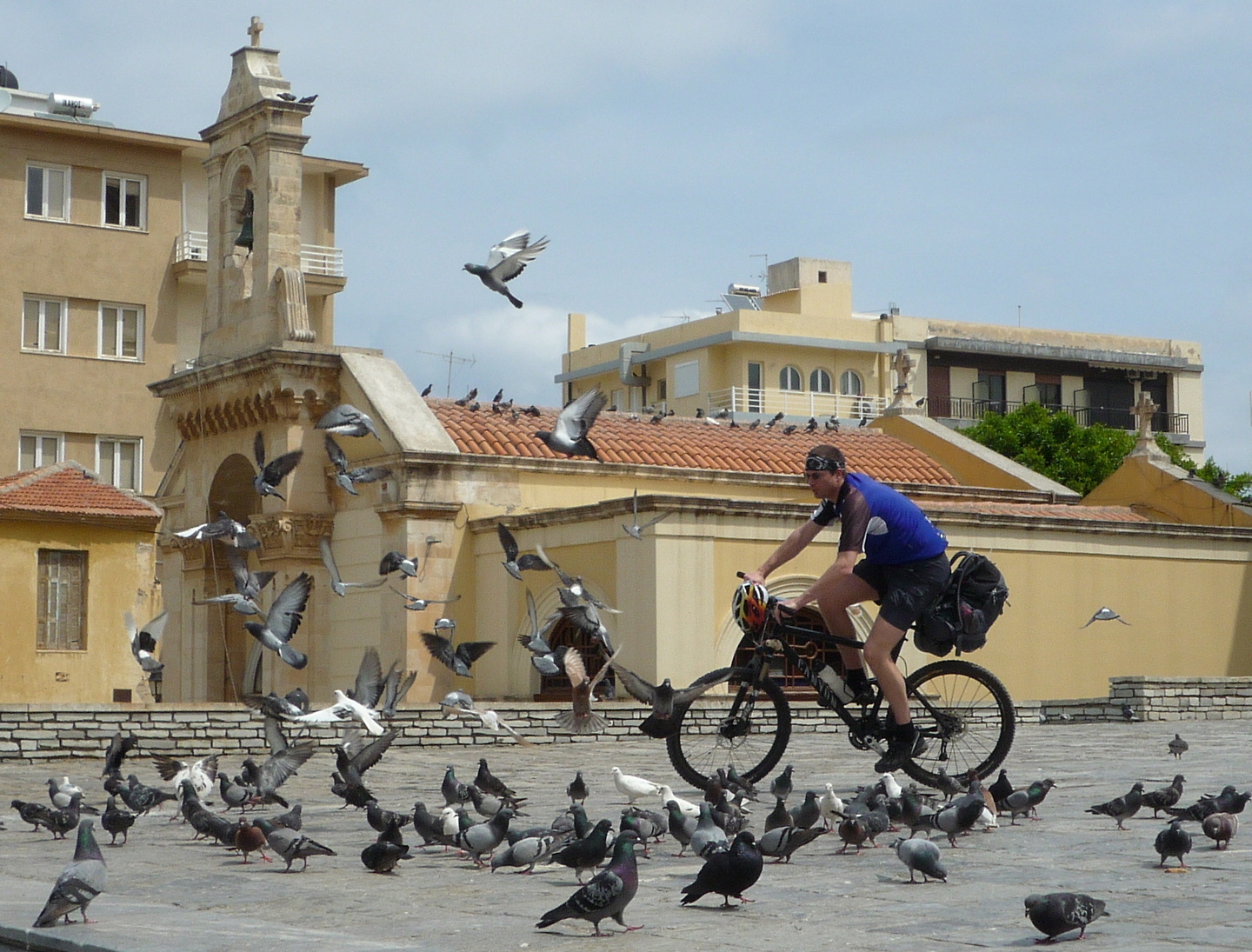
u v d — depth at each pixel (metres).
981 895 11.40
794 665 16.61
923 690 17.80
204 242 66.44
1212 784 19.05
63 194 64.31
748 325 90.00
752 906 11.25
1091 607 41.22
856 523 15.75
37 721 26.70
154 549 45.59
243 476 44.31
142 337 65.44
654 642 34.75
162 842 16.25
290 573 40.91
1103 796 17.78
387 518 39.31
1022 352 95.00
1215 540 43.31
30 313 63.50
